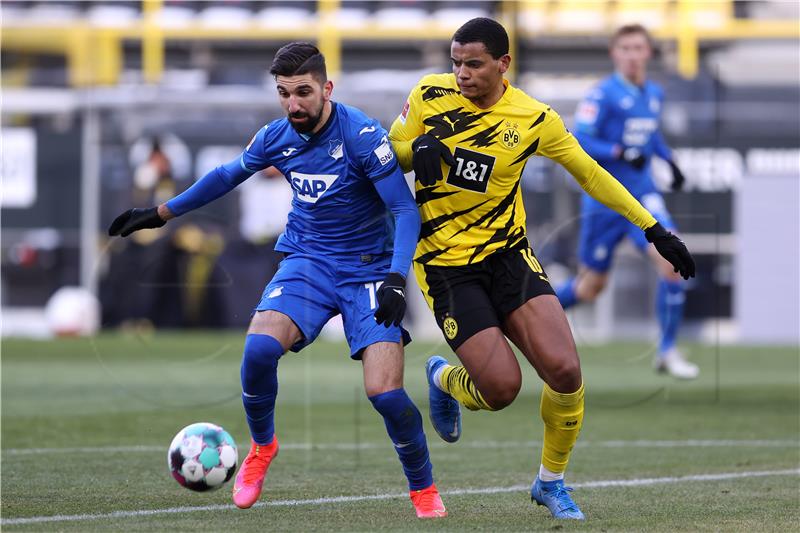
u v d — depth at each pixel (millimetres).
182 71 52250
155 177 48000
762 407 31062
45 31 54188
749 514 16906
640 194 33156
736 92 47375
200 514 16859
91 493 18672
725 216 46156
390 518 16562
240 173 17344
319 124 16656
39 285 48969
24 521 16156
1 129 48625
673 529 15594
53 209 48656
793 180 45844
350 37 52406
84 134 48375
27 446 23969
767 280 46188
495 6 47281
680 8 52219
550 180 45344
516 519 16469
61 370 38562
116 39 53656
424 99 17234
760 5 52250
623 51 32969
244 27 53469
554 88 48531
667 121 46812
